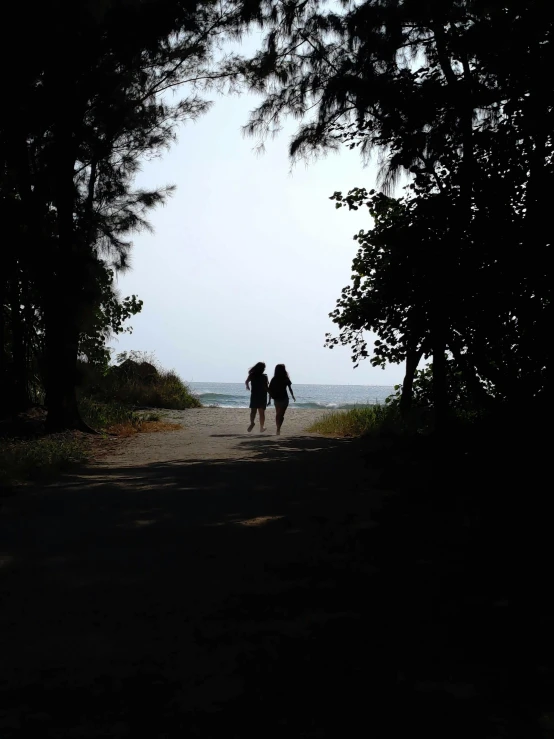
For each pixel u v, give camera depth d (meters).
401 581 5.99
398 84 12.80
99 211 20.61
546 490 9.10
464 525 7.90
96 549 7.06
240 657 4.35
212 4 19.19
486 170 11.20
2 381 21.88
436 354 14.95
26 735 3.40
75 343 20.69
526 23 10.50
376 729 3.47
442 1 12.06
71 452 14.88
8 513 8.90
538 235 10.85
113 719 3.57
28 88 17.38
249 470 12.92
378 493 10.27
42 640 4.64
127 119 19.62
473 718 3.60
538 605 5.39
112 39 17.95
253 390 24.09
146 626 4.91
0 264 19.19
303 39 17.88
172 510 9.08
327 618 5.08
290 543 7.29
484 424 13.73
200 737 3.39
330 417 25.72
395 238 12.34
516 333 11.73
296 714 3.62
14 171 18.33
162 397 38.81
